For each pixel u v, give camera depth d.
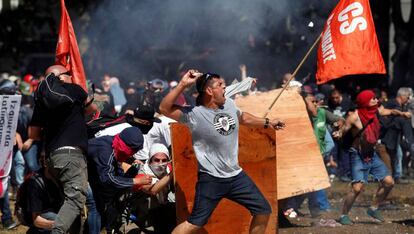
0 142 13.57
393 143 23.33
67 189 11.28
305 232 15.12
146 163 12.88
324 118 17.59
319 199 17.33
